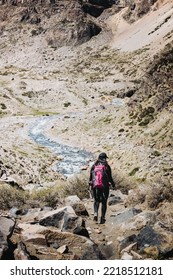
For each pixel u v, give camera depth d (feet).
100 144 177.06
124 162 135.54
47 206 41.50
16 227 29.40
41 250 26.37
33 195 45.93
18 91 447.83
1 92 436.76
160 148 133.28
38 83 480.23
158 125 149.48
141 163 126.21
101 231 33.76
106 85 490.08
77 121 236.43
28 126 267.59
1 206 40.37
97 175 38.09
